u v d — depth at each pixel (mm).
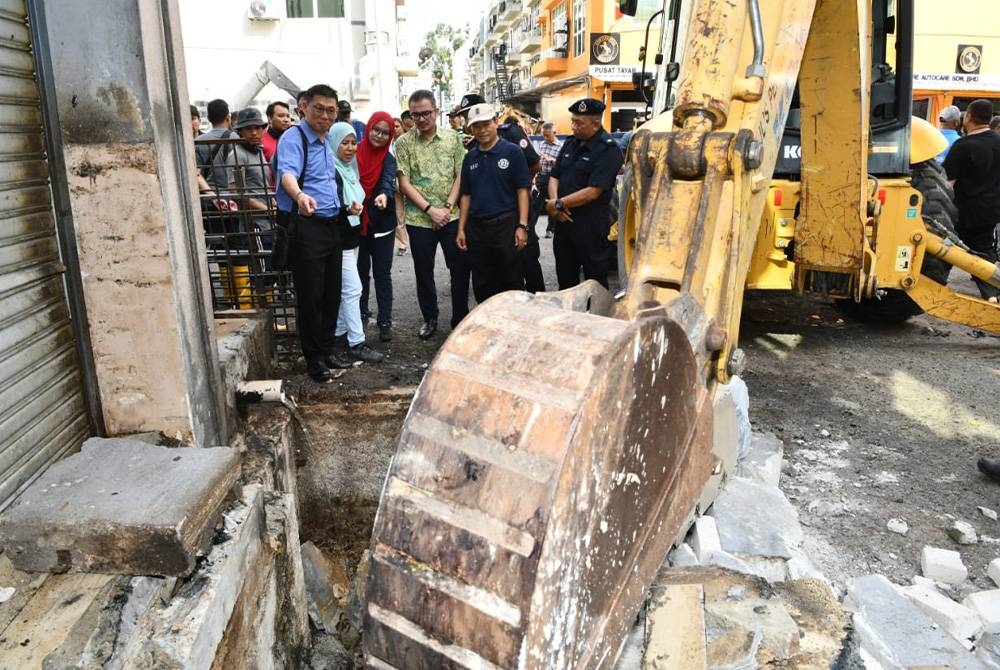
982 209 6684
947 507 3465
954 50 19344
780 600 2047
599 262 4941
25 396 2072
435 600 1329
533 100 38531
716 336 1862
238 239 4918
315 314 3861
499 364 1415
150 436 2436
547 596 1291
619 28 17578
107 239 2285
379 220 5004
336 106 3693
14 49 2072
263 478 2855
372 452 3799
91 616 1748
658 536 1735
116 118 2203
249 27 15594
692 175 2053
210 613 1928
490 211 4586
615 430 1429
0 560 1937
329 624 3248
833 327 6227
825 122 3693
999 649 2410
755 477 3410
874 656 2234
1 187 1995
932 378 5004
